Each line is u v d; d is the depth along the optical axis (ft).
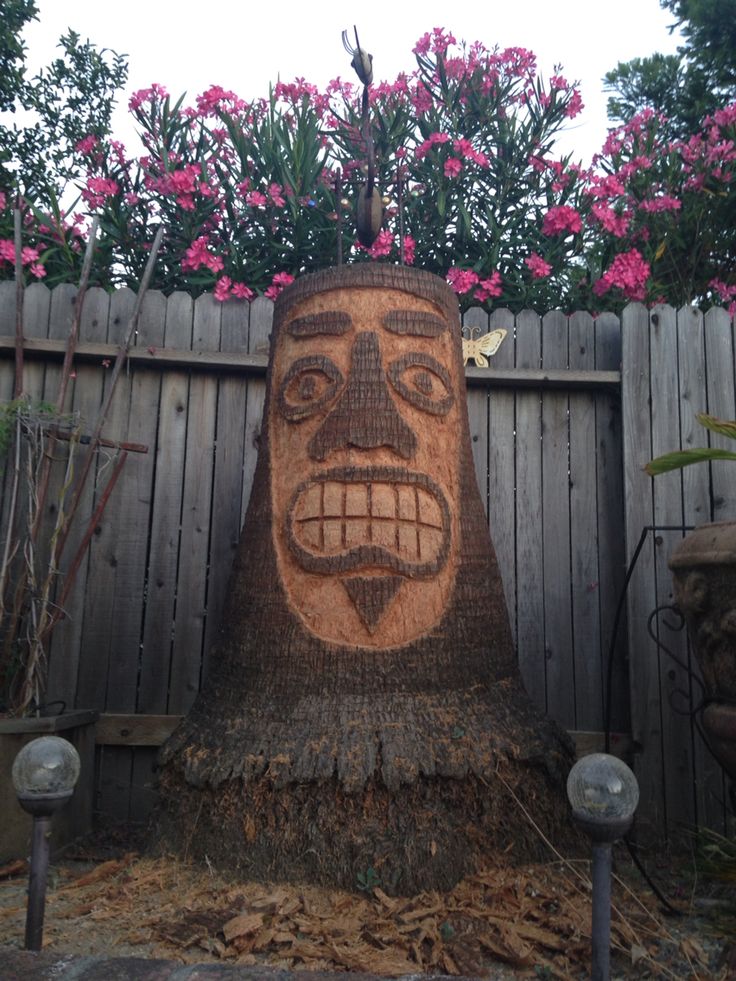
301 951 6.58
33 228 16.07
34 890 5.82
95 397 12.47
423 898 7.48
